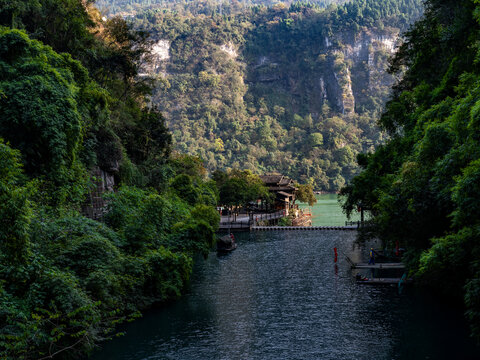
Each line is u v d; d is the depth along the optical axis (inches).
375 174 1769.2
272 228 3280.0
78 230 1027.3
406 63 1791.3
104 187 1524.4
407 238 1223.5
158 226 1352.1
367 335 1007.6
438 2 1482.5
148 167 2217.0
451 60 1289.4
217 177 4220.0
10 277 743.7
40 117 1011.3
